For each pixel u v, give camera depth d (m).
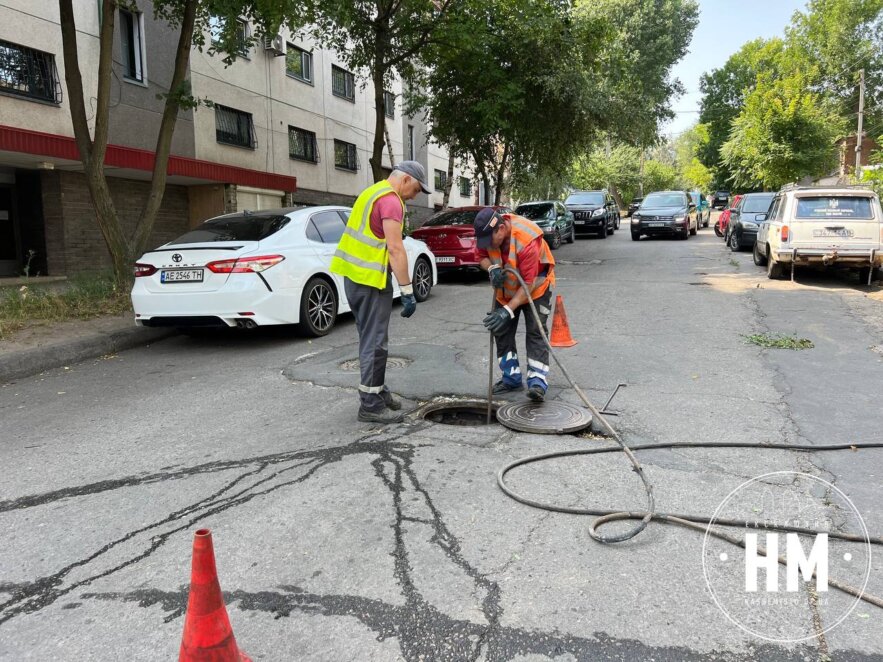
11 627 2.37
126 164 13.48
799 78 25.36
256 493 3.40
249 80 18.50
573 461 3.73
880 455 3.76
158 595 2.54
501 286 4.68
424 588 2.52
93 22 13.55
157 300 6.81
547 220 18.48
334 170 23.25
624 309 8.68
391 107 27.08
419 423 4.44
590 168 46.94
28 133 11.62
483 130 18.34
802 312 8.21
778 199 12.09
